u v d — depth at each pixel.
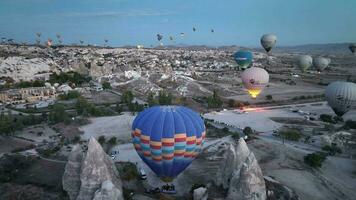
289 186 85.56
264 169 93.81
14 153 109.00
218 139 121.81
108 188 65.88
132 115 154.50
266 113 168.50
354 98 138.25
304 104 189.62
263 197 71.69
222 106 180.88
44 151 109.19
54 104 166.50
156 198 78.56
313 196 82.81
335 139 117.50
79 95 192.12
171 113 82.75
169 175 84.25
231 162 79.31
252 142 113.44
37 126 139.88
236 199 72.00
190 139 80.94
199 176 90.38
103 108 161.75
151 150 81.00
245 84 184.00
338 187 89.00
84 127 138.00
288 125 147.00
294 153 105.56
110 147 115.06
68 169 72.69
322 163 101.12
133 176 87.12
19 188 82.00
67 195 76.12
